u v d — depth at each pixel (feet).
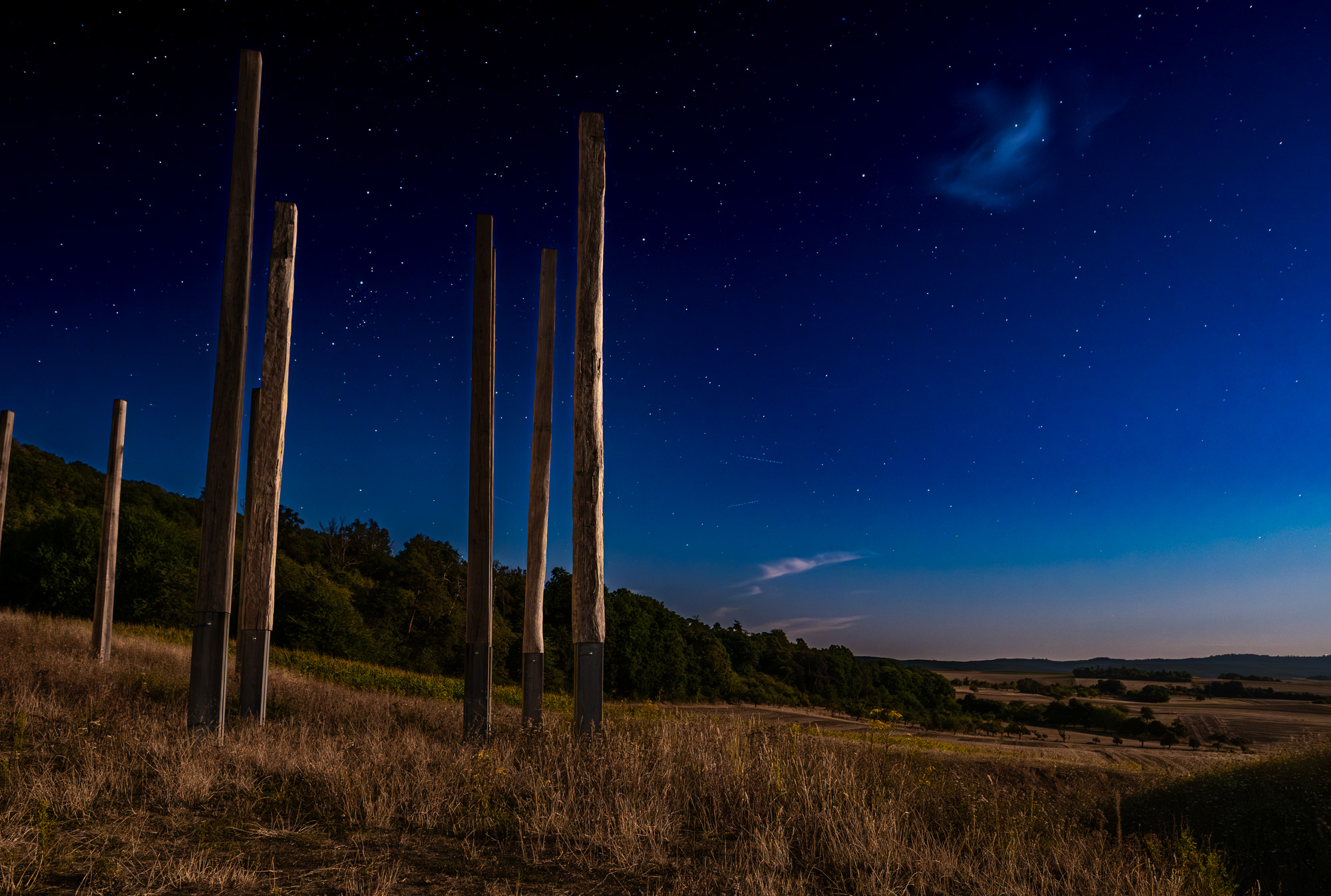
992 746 76.33
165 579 121.60
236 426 29.14
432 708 43.93
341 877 12.79
